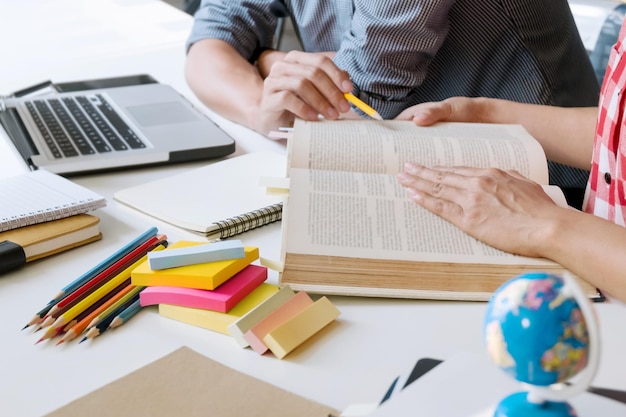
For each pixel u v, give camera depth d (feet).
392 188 2.64
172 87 4.30
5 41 5.11
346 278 2.23
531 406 1.28
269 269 2.38
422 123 3.19
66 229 2.50
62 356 1.96
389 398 1.62
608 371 1.90
